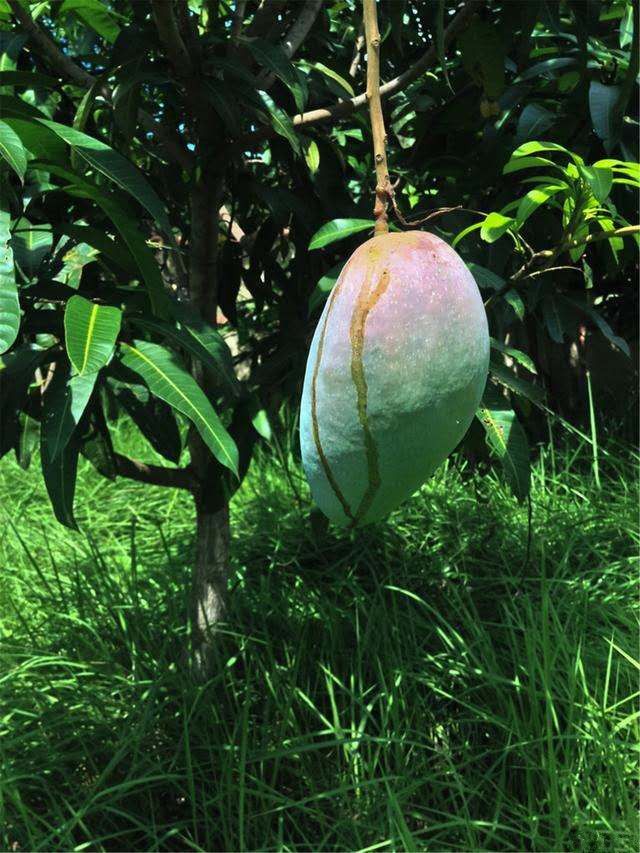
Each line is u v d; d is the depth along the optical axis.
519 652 1.78
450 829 1.53
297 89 1.33
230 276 1.88
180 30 1.39
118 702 1.74
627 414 3.25
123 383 1.59
